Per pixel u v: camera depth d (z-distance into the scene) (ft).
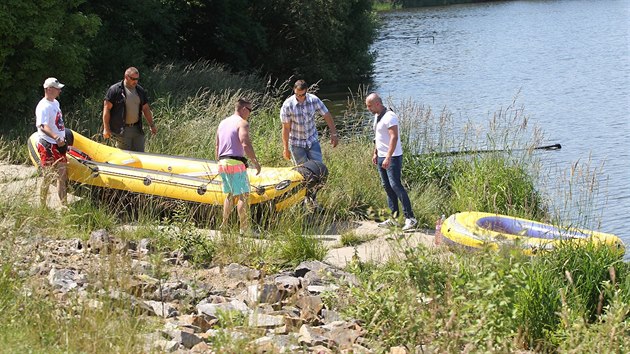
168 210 35.35
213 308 22.56
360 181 41.98
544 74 121.08
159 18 97.35
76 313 19.86
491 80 117.29
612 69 123.24
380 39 188.34
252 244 30.81
